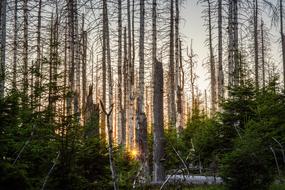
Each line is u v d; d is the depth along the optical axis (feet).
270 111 49.29
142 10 76.23
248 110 51.83
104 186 37.42
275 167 50.52
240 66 56.70
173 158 59.06
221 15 91.97
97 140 38.14
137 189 44.80
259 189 41.11
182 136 67.15
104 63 90.53
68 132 34.88
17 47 72.79
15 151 31.09
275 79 54.85
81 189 34.42
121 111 104.53
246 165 40.88
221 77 90.53
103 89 94.79
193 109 75.61
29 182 29.50
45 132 33.42
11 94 32.22
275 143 49.21
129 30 100.22
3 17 60.95
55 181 32.42
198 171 61.87
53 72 34.42
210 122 55.42
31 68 34.42
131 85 91.40
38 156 32.32
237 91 52.44
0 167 28.58
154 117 59.21
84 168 37.24
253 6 70.79
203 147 52.11
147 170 56.80
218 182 53.36
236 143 44.14
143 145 60.03
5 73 34.53
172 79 98.17
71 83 37.70
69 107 35.17
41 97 34.14
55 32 36.96
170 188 49.16
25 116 32.55
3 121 29.91
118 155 40.65
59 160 32.94
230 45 75.00
